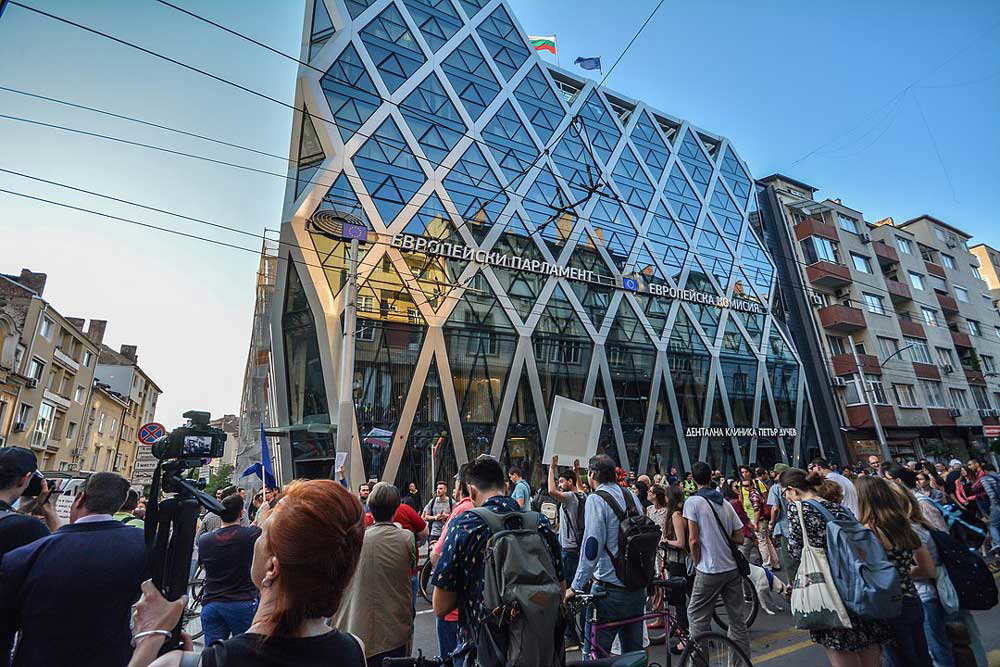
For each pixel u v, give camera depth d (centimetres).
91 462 4088
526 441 2089
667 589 461
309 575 133
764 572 666
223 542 423
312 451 1728
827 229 3347
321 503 141
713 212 3222
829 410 2989
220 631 409
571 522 616
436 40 2434
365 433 1756
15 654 221
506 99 2555
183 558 160
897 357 3225
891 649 347
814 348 3106
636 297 2648
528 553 246
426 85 2309
